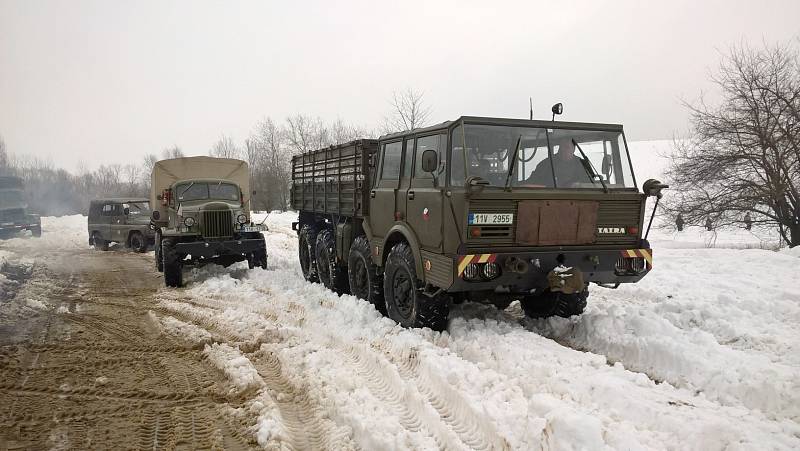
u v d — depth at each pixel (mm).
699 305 6020
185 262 11203
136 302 9094
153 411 4434
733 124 13641
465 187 5234
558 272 5344
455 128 5691
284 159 41062
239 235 11781
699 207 14617
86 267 13883
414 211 6266
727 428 3068
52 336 6801
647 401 3697
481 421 3688
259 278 10578
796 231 13672
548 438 3102
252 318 7340
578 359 4621
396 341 5555
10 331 7059
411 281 6156
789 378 3910
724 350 4648
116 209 18328
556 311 6477
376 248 7262
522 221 5453
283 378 5121
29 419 4301
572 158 5961
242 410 4359
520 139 5777
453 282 5266
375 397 4414
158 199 12797
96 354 6023
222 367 5402
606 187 5930
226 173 13375
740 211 14195
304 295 8781
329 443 3750
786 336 5227
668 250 12711
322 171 9570
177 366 5574
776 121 13219
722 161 13984
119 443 3875
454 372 4426
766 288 7574
